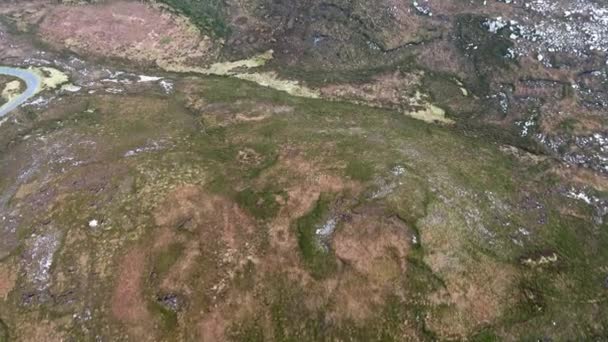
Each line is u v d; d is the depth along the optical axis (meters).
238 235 39.44
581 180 47.22
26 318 36.44
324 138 49.03
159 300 36.00
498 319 35.34
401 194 42.03
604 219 44.00
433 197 42.16
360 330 34.41
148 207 41.75
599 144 50.84
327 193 42.28
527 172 47.56
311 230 39.47
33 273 38.72
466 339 34.31
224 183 43.59
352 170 44.38
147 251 38.81
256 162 46.16
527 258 39.16
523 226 41.78
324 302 35.56
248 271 37.19
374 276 36.72
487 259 38.44
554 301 36.91
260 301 35.72
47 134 51.59
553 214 43.53
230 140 49.44
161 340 34.34
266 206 41.31
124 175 44.94
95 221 41.19
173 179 44.09
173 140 49.38
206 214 41.03
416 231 39.38
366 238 38.84
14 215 43.16
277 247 38.53
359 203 41.34
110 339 34.69
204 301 35.75
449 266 37.56
